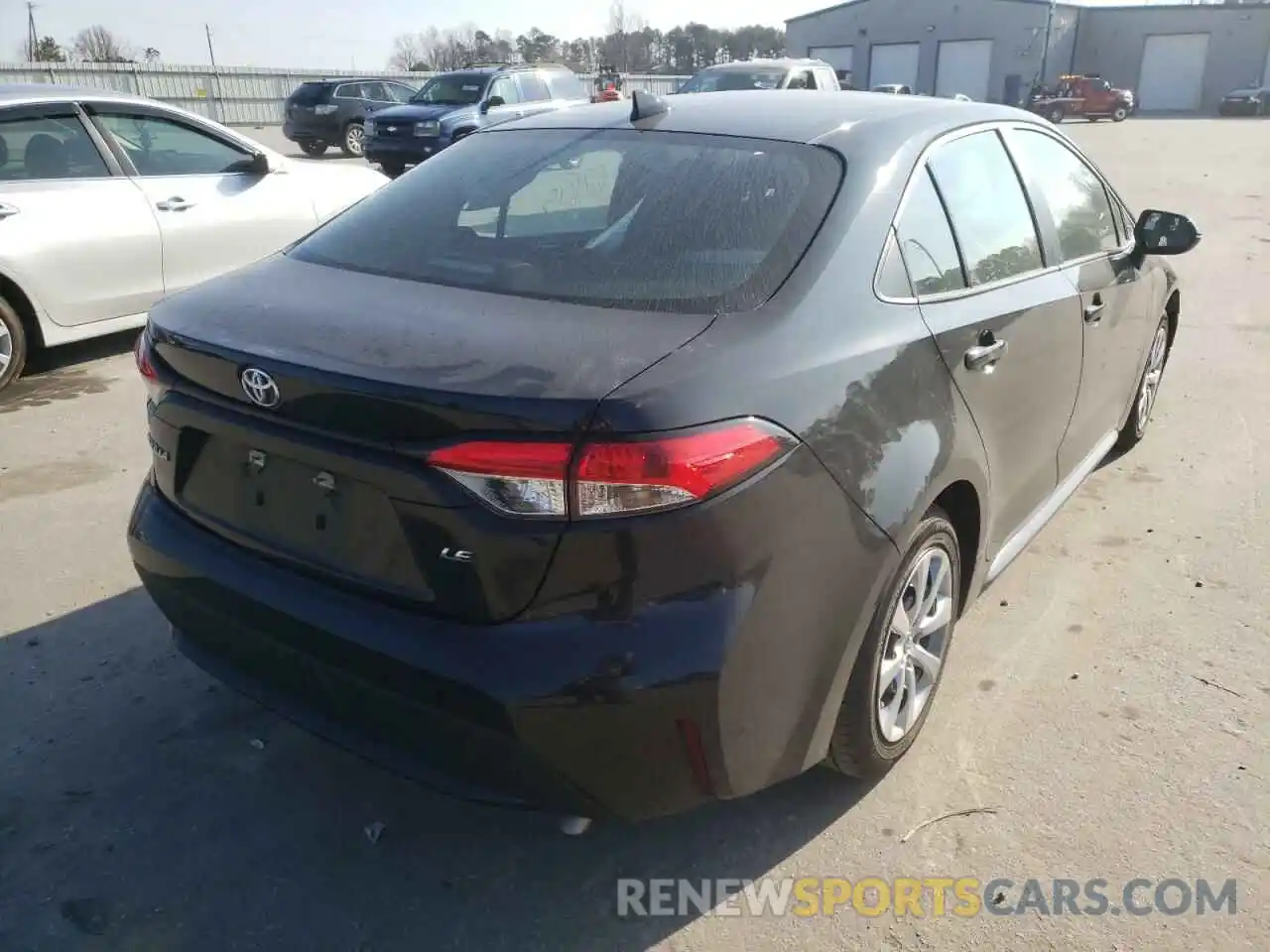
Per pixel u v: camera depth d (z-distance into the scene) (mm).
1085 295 3492
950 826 2592
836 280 2318
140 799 2668
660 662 1920
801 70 16266
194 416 2309
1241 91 45438
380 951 2242
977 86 52125
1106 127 36188
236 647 2361
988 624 3508
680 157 2688
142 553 2520
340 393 2000
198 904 2352
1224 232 11836
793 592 2090
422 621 2020
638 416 1860
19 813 2605
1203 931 2275
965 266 2818
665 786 2057
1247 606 3615
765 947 2250
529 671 1912
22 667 3211
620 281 2312
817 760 2359
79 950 2223
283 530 2246
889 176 2607
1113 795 2688
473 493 1901
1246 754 2842
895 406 2352
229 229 6730
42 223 5832
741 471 1950
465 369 1966
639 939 2275
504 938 2277
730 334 2102
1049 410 3305
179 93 30656
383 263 2590
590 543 1882
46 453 4980
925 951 2234
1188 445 5121
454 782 2086
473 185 2861
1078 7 51438
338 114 20781
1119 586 3758
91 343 6914
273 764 2816
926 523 2559
